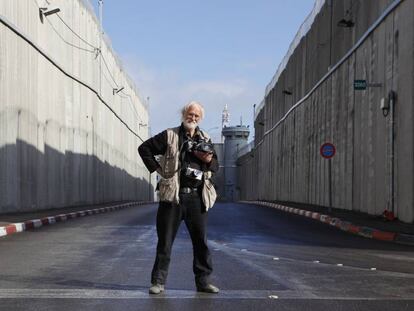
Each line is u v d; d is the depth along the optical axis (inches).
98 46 1507.1
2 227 556.1
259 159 2495.1
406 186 655.1
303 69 1476.4
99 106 1537.9
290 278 301.3
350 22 955.3
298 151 1533.0
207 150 238.7
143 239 521.7
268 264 356.8
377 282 291.7
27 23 882.1
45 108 1000.9
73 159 1226.6
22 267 337.1
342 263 368.8
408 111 650.2
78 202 1278.3
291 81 1674.5
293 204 1354.6
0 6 749.9
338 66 1056.8
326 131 1171.9
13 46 812.0
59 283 281.1
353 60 946.7
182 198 242.7
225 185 3503.9
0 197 758.5
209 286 255.1
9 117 792.9
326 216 780.0
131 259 376.8
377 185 781.9
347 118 983.6
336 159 1072.8
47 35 1009.5
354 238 560.1
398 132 689.0
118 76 1899.6
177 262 362.0
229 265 349.7
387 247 478.9
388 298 249.1
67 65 1170.0
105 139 1640.0
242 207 1412.4
